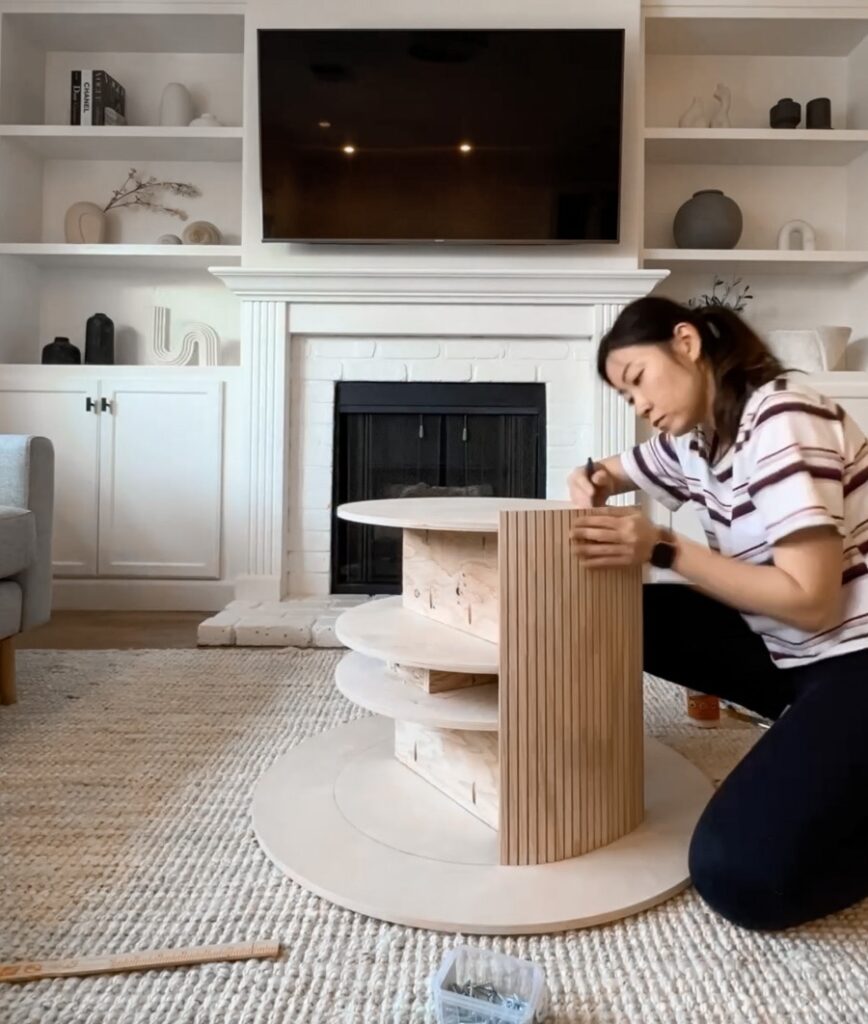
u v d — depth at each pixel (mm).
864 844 861
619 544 997
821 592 878
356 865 1008
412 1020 752
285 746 1473
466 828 1112
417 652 1038
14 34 2924
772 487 904
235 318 3158
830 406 961
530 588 991
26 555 1660
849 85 3072
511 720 994
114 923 905
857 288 3043
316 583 2832
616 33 2629
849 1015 772
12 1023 743
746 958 857
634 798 1124
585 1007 774
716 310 1036
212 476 2811
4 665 1690
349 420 2885
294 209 2689
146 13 2844
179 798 1243
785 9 2816
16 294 2977
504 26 2723
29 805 1213
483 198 2678
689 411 1014
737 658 1271
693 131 2822
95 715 1637
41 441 1785
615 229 2678
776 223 3123
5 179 2900
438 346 2809
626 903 932
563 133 2658
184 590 2842
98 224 3020
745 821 878
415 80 2652
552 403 2811
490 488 2898
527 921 891
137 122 3127
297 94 2658
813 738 897
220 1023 747
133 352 3152
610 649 1068
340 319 2766
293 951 858
